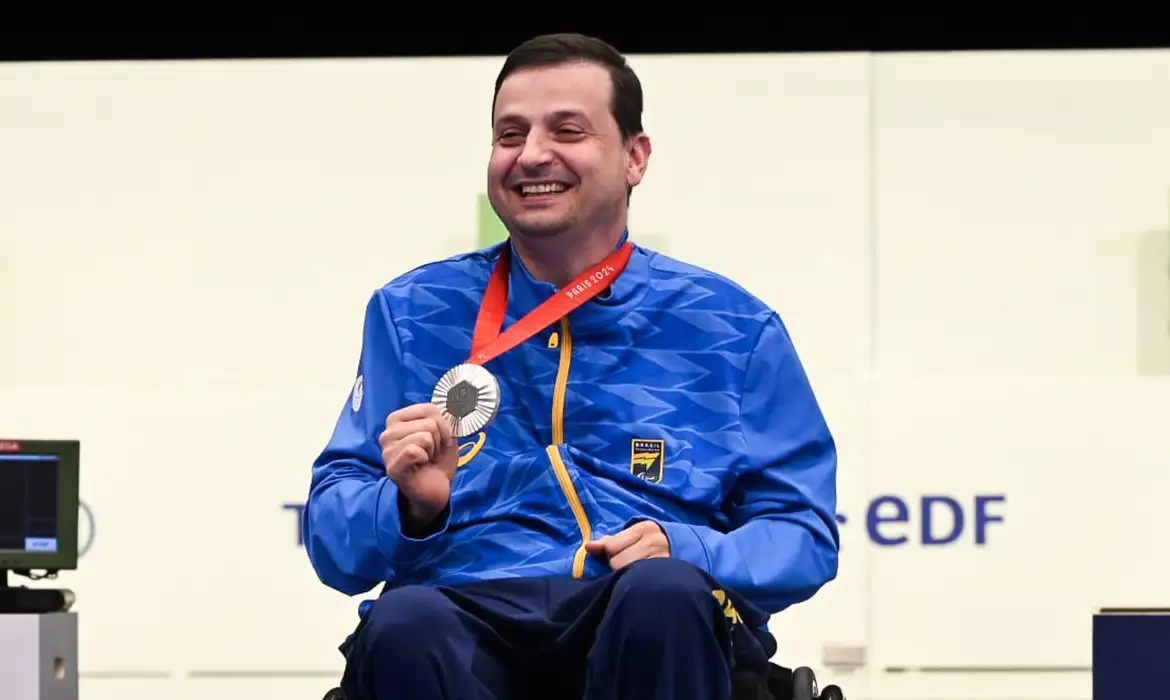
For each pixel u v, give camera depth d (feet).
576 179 25.75
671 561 22.49
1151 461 43.78
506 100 25.99
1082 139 45.37
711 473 25.54
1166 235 45.14
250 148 46.19
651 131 45.80
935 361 45.34
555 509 25.08
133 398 44.55
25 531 32.48
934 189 45.50
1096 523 43.80
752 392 26.35
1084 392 43.91
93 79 46.32
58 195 46.19
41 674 29.53
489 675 23.26
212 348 46.01
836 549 25.95
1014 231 45.37
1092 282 45.24
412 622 22.43
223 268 46.09
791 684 25.26
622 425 25.54
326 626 44.21
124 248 46.14
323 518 24.98
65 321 46.06
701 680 22.08
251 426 44.50
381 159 46.19
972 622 43.73
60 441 32.65
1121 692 27.81
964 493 43.91
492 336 26.30
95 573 44.19
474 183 46.06
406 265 46.09
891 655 43.73
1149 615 27.84
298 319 46.03
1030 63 45.50
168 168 46.19
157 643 44.11
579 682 23.97
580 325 26.04
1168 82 45.24
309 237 46.09
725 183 45.65
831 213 45.55
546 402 25.75
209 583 44.21
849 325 45.39
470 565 24.82
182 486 44.39
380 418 26.22
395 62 46.24
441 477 23.58
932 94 45.60
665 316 26.43
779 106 45.70
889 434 44.09
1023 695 43.75
